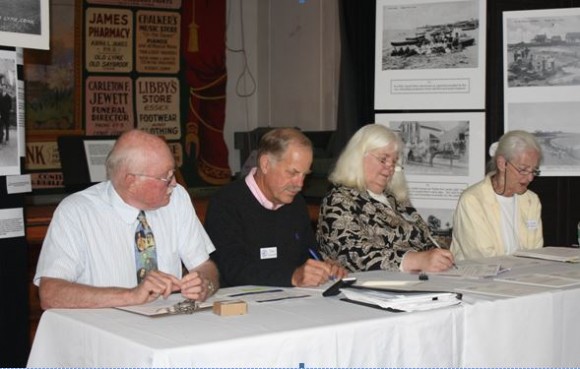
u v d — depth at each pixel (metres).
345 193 3.41
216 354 1.89
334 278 2.87
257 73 8.57
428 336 2.29
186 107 8.09
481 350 2.44
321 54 7.54
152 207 2.61
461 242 3.87
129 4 7.70
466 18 4.43
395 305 2.33
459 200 3.94
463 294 2.59
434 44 4.49
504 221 3.87
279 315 2.23
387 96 4.60
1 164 2.73
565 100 4.46
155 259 2.69
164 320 2.16
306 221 3.30
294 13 7.89
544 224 4.76
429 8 4.49
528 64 4.49
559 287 2.75
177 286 2.37
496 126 4.61
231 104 8.46
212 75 8.21
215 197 3.15
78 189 4.91
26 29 2.71
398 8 4.55
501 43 4.59
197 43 8.09
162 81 7.93
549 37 4.46
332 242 3.31
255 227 3.11
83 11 7.47
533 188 4.73
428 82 4.51
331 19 7.38
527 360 2.58
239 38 8.47
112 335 1.98
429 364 2.30
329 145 6.89
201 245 2.85
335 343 2.09
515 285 2.79
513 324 2.53
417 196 4.58
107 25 7.61
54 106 7.38
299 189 3.06
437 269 3.09
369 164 3.45
